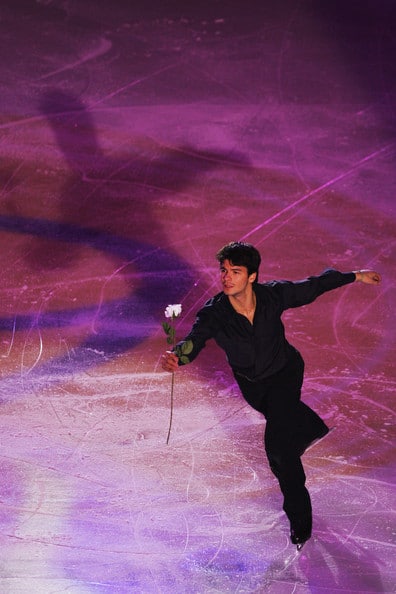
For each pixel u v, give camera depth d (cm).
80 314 2770
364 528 1789
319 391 2344
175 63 4769
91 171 3762
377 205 3525
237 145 4000
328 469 1998
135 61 4775
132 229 3341
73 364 2484
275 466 1727
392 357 2530
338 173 3775
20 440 2108
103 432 2148
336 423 2189
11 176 3703
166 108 4312
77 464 2012
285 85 4566
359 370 2458
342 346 2591
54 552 1697
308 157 3909
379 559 1692
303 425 1733
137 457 2044
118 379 2406
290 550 1720
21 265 3078
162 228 3344
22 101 4338
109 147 3953
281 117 4256
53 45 4934
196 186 3659
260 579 1631
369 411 2250
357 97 4469
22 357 2512
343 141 4053
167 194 3597
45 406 2266
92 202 3528
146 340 2625
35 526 1781
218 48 4944
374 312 2791
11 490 1906
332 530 1781
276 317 1717
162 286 2948
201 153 3925
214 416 2230
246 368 1739
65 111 4259
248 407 2272
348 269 3052
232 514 1838
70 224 3372
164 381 2398
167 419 2211
